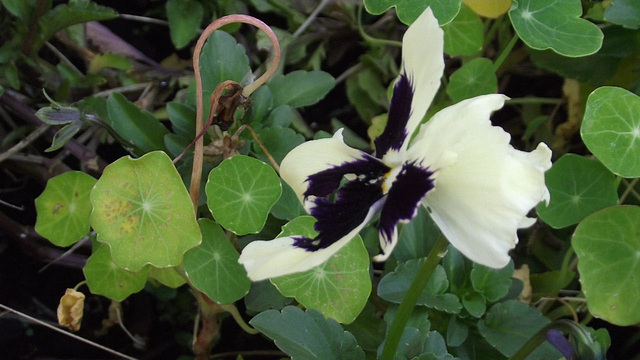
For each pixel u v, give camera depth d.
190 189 0.25
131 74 0.34
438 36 0.18
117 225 0.24
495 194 0.17
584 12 0.33
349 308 0.25
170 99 0.35
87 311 0.34
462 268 0.27
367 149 0.34
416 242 0.27
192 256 0.25
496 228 0.17
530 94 0.37
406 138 0.19
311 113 0.36
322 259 0.18
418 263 0.26
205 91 0.27
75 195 0.27
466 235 0.17
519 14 0.27
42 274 0.34
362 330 0.27
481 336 0.27
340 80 0.35
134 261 0.25
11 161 0.32
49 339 0.33
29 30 0.31
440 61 0.18
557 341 0.20
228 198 0.25
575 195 0.27
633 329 0.32
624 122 0.25
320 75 0.30
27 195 0.34
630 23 0.29
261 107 0.28
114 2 0.37
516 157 0.17
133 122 0.28
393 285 0.26
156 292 0.32
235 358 0.32
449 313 0.27
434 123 0.18
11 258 0.34
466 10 0.29
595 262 0.25
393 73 0.35
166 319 0.33
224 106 0.25
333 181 0.20
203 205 0.29
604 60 0.32
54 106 0.26
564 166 0.27
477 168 0.17
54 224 0.27
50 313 0.33
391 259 0.28
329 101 0.37
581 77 0.32
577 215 0.27
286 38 0.34
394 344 0.23
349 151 0.20
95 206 0.24
